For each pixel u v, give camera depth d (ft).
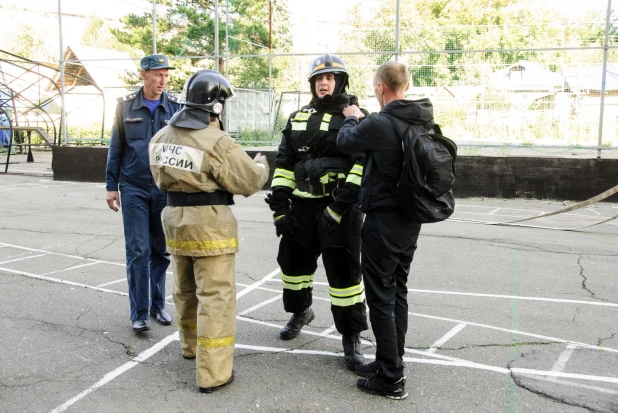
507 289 20.74
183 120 12.63
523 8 71.67
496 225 33.47
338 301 13.82
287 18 85.56
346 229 13.66
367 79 53.67
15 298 19.36
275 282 21.59
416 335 16.19
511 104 51.67
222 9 83.30
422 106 12.04
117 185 16.58
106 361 14.33
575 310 18.44
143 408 11.96
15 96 75.05
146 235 16.21
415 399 12.44
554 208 40.32
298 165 14.55
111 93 105.60
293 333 15.84
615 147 42.73
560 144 50.52
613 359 14.60
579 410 12.00
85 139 58.90
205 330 12.62
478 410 11.98
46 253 25.95
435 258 25.30
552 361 14.46
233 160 12.54
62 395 12.50
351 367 13.84
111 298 19.49
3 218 35.06
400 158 11.93
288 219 14.53
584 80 49.93
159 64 16.20
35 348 15.11
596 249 27.17
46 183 54.65
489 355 14.83
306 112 14.33
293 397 12.50
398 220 12.20
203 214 12.60
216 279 12.71
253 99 69.62
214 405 12.12
